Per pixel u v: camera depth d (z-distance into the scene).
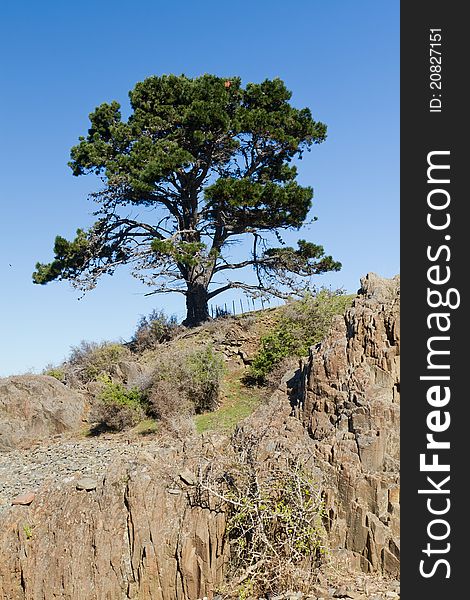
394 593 10.84
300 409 14.75
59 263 31.20
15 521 13.08
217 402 20.38
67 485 13.70
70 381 24.66
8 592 12.57
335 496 12.59
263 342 22.28
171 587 12.18
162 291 30.45
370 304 14.91
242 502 12.21
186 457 13.59
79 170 32.00
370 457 12.71
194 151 31.61
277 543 11.95
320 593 11.09
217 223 31.67
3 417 20.66
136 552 12.38
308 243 31.61
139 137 31.39
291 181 31.09
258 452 13.31
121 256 32.09
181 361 20.98
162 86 31.92
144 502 12.63
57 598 12.38
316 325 21.78
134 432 19.62
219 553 12.22
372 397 13.41
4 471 17.05
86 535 12.71
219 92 31.23
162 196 31.50
